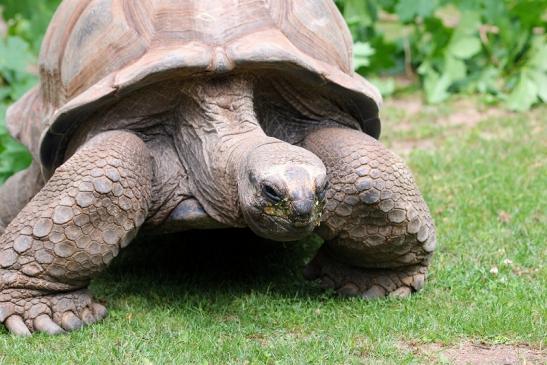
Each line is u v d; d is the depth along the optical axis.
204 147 5.89
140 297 6.30
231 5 6.05
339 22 6.80
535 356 5.15
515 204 7.88
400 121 10.81
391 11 12.17
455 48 11.59
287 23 6.16
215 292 6.37
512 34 11.73
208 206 5.90
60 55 6.58
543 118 10.61
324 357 5.11
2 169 8.63
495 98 11.38
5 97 11.15
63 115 5.93
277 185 5.05
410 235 5.98
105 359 5.15
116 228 5.65
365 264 6.22
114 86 5.73
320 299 6.20
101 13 6.21
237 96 5.94
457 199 8.05
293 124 6.38
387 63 12.04
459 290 6.20
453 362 5.06
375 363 5.02
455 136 10.16
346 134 6.07
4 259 5.66
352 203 5.81
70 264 5.64
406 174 5.95
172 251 7.26
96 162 5.61
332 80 6.05
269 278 6.64
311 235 7.50
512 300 5.93
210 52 5.75
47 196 5.65
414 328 5.53
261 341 5.48
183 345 5.34
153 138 6.12
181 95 5.96
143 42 5.95
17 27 12.88
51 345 5.45
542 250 6.92
